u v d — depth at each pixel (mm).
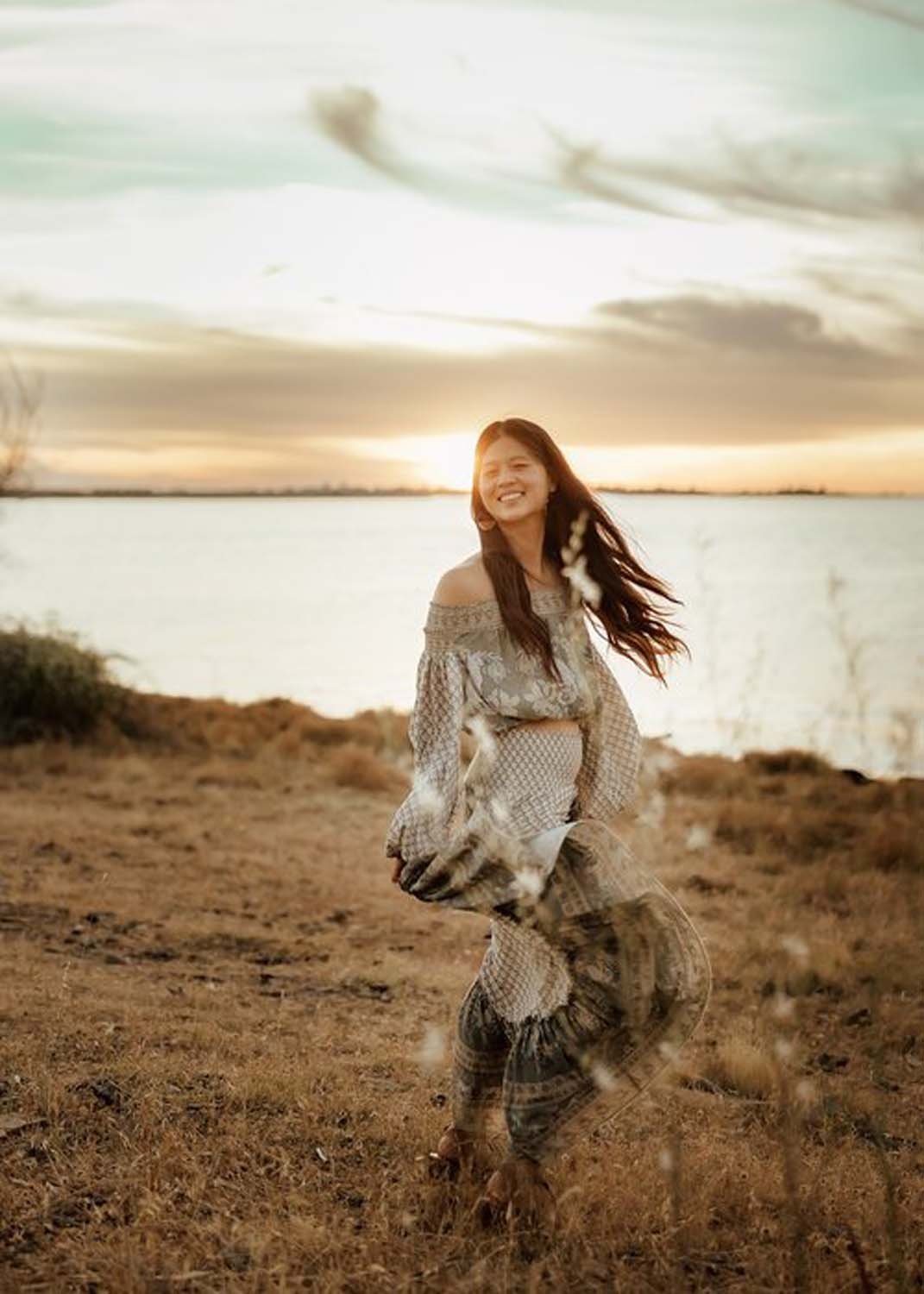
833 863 11602
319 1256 3697
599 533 4297
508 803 3965
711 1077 6062
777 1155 4855
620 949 3672
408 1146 4633
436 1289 3543
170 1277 3549
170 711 19891
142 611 62781
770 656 22391
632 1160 4633
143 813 13273
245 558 119938
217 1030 6020
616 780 4250
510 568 4078
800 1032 6797
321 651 45438
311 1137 4680
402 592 77062
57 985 6738
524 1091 3850
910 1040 6844
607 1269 3742
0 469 19516
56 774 15500
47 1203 3973
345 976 7754
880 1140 3676
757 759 15562
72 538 169000
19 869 10156
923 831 11453
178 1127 4676
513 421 4184
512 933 3982
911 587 54156
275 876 10672
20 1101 4820
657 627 4453
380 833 13023
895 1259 3514
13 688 17766
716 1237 4070
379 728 19797
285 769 16484
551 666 4023
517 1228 3830
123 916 8914
